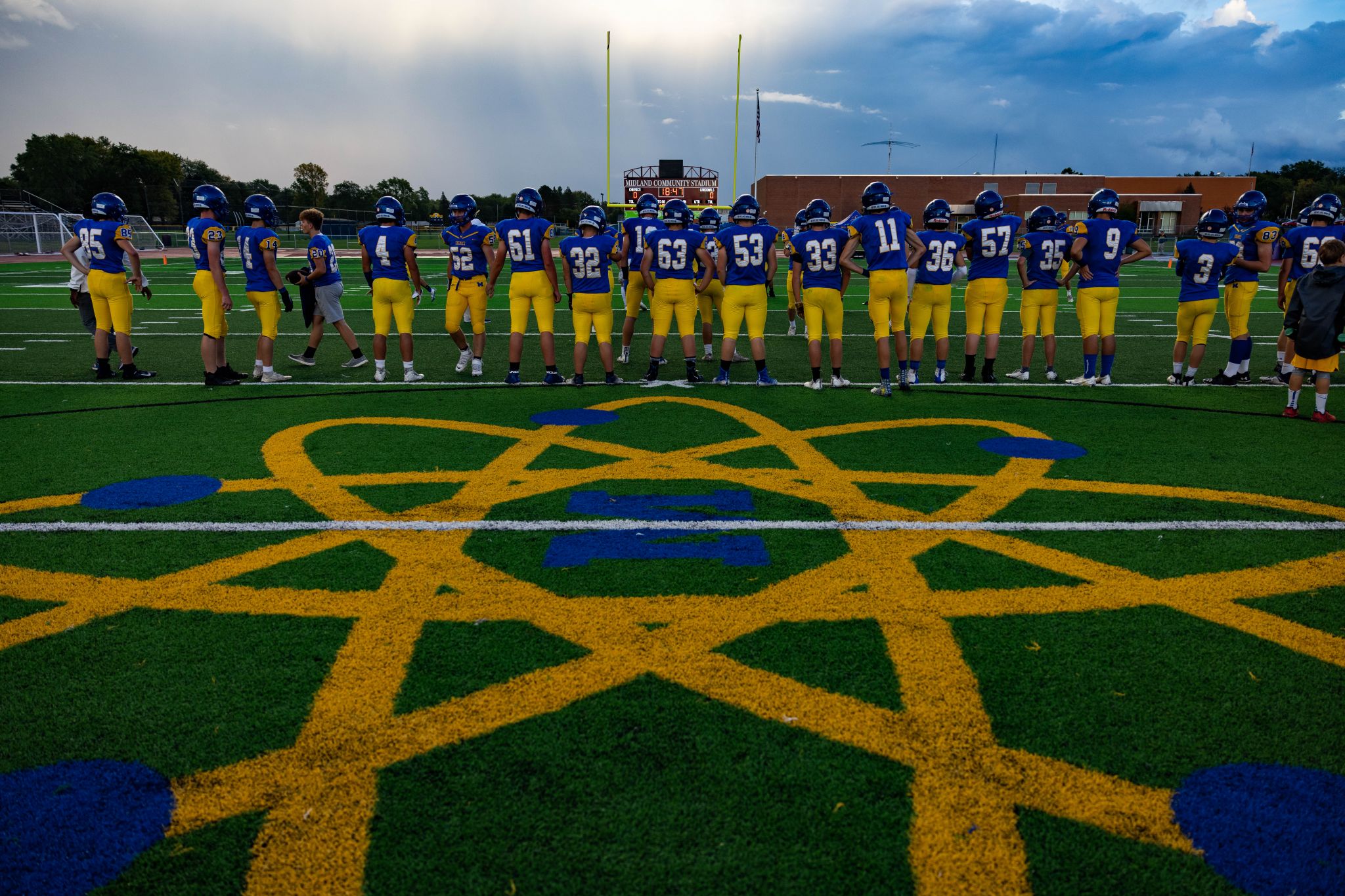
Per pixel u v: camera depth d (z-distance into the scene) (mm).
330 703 2428
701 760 2162
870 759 2172
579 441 5527
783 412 6516
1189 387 7703
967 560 3498
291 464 4930
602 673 2586
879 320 7078
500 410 6520
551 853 1844
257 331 11602
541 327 7516
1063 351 10203
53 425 5875
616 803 2000
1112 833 1913
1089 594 3166
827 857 1837
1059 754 2197
